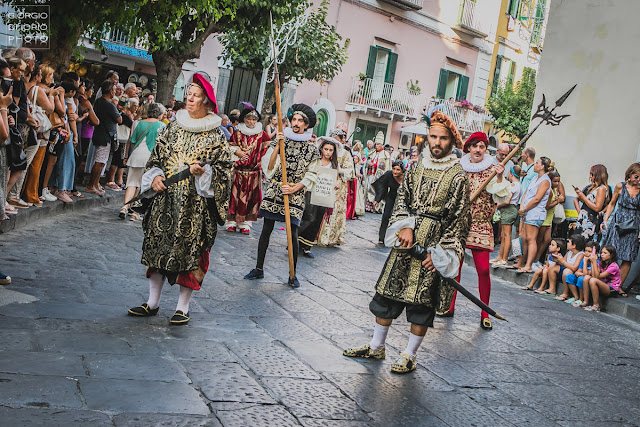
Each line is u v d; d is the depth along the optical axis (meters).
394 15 28.03
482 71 32.06
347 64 27.02
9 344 4.18
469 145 7.32
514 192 11.17
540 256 11.48
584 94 13.41
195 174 5.11
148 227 5.21
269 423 3.64
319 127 26.70
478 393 4.78
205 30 15.44
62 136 9.49
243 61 20.00
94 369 4.00
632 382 5.73
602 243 10.23
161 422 3.43
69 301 5.37
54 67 10.71
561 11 13.83
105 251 7.54
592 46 13.39
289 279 7.38
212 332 5.16
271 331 5.46
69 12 10.12
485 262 7.03
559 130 13.65
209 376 4.20
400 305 5.07
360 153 17.38
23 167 6.45
